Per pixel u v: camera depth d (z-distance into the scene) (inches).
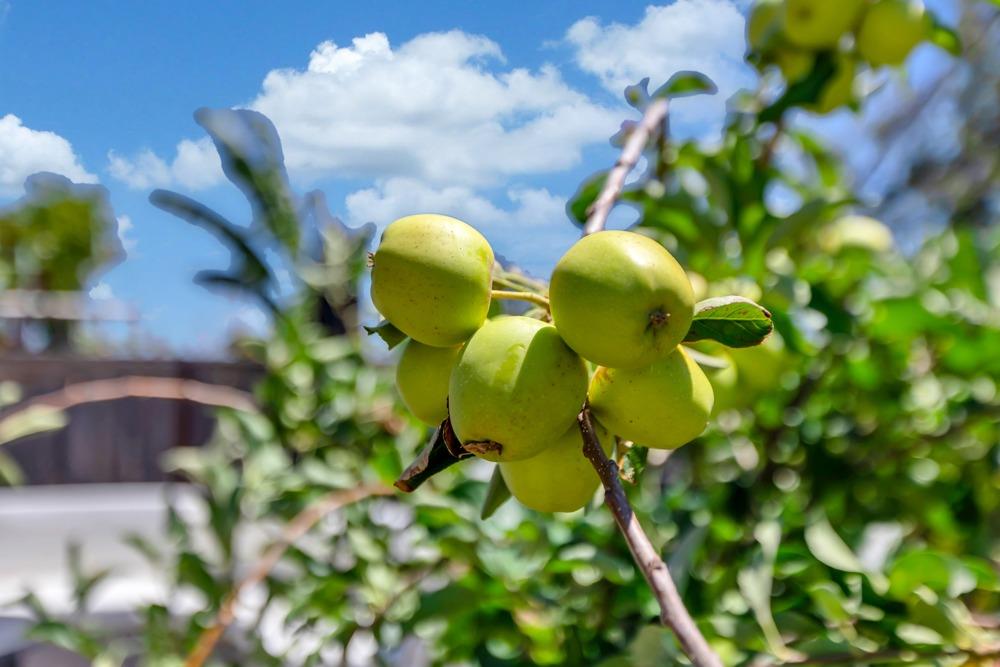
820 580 30.9
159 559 40.6
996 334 40.3
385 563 40.4
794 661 28.2
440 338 22.8
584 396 22.0
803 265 41.2
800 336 34.5
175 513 41.7
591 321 21.4
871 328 40.8
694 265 38.2
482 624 34.4
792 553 31.4
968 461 42.5
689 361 23.1
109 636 38.9
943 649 28.5
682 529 35.8
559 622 33.3
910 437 42.3
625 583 32.3
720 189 38.3
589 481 23.3
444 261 22.4
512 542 35.4
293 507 42.5
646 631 28.3
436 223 22.8
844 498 41.7
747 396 35.7
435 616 33.3
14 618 51.4
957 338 41.1
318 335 51.6
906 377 42.8
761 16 39.6
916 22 36.3
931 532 42.1
